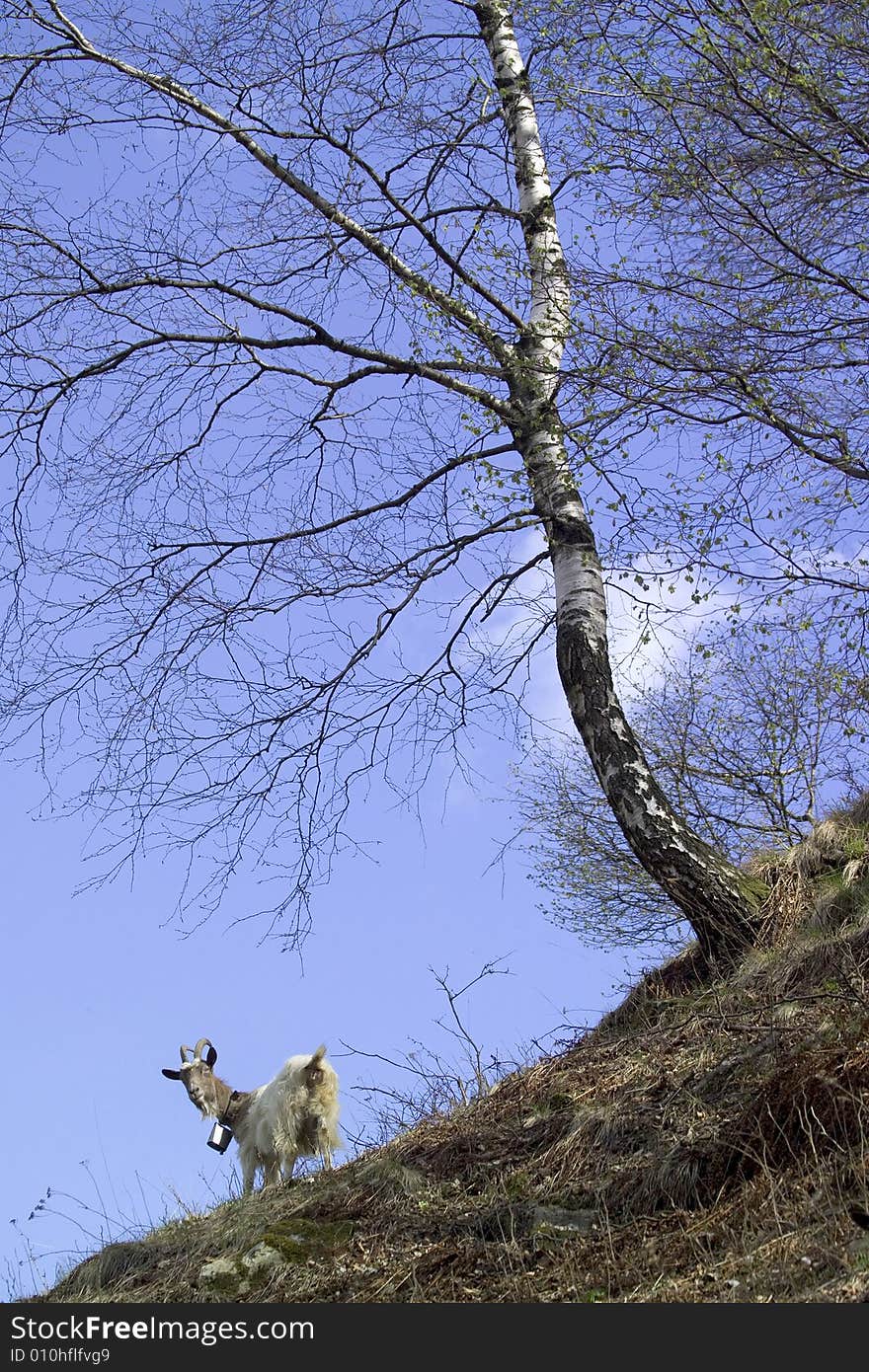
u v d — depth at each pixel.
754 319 7.57
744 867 10.76
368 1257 7.34
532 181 10.97
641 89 7.50
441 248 10.34
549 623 10.62
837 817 10.23
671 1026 8.42
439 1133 8.53
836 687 8.84
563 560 10.30
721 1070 7.25
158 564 10.32
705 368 7.57
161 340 10.37
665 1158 6.82
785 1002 7.26
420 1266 6.99
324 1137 10.87
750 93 7.44
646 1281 6.01
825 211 7.62
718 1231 6.12
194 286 10.41
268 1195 9.06
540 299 10.17
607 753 9.77
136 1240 9.01
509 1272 6.62
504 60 11.33
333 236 10.27
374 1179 8.22
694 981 9.41
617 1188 6.91
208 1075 11.50
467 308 10.05
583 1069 8.45
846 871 9.01
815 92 7.18
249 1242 7.93
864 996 7.03
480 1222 7.18
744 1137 6.57
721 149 7.56
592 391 7.93
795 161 7.46
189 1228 8.86
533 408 10.05
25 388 10.38
